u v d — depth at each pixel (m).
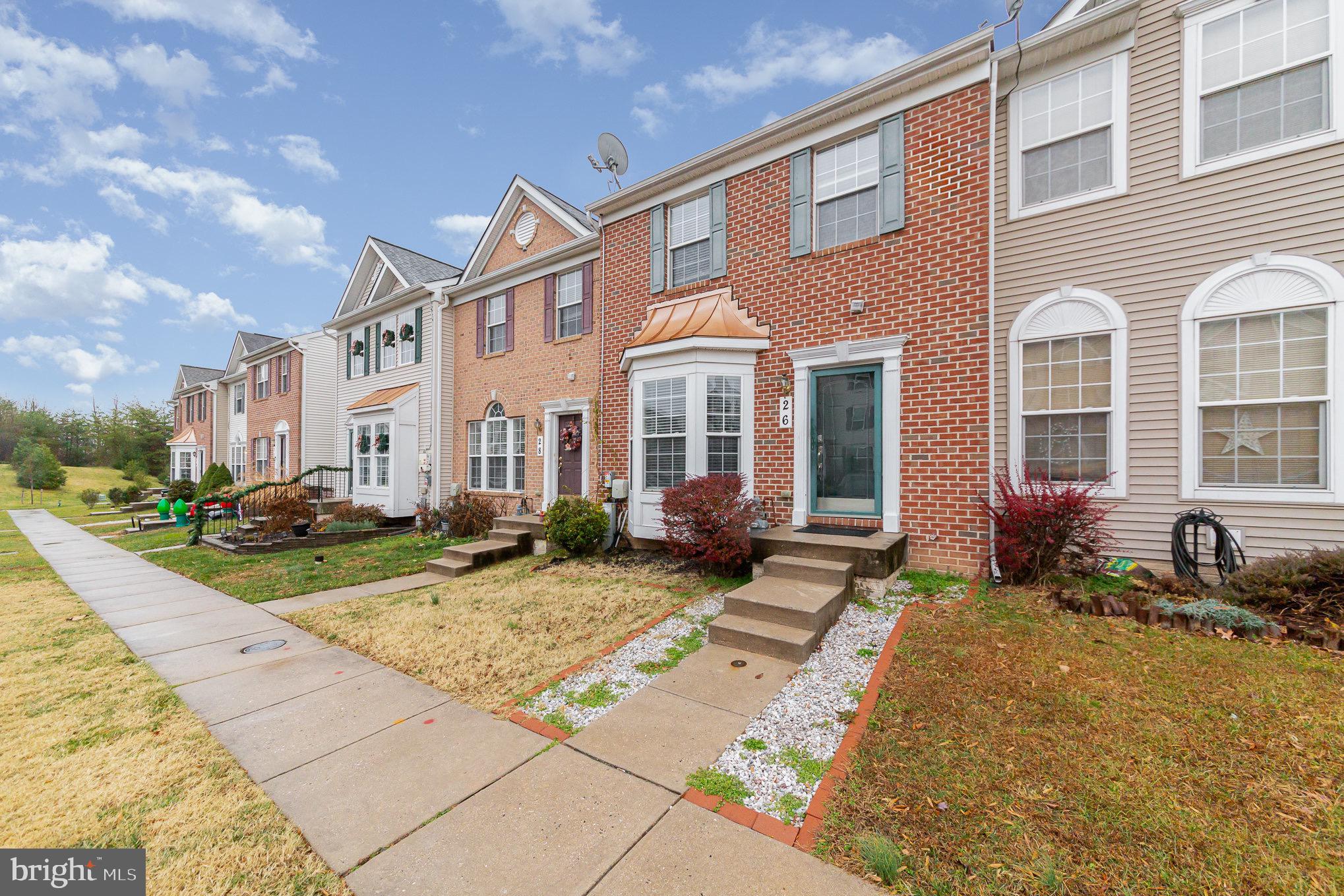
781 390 7.53
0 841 2.51
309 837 2.52
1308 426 5.21
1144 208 5.97
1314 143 5.18
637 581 7.04
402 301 14.73
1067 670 3.79
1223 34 5.61
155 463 41.53
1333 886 2.02
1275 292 5.32
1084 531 5.52
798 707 3.61
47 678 4.47
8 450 42.31
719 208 8.28
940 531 6.31
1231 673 3.65
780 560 5.83
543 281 11.58
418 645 5.07
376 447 14.27
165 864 2.36
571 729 3.47
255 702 3.98
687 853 2.35
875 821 2.48
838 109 7.06
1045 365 6.51
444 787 2.89
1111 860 2.19
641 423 8.23
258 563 9.48
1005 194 6.76
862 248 6.93
